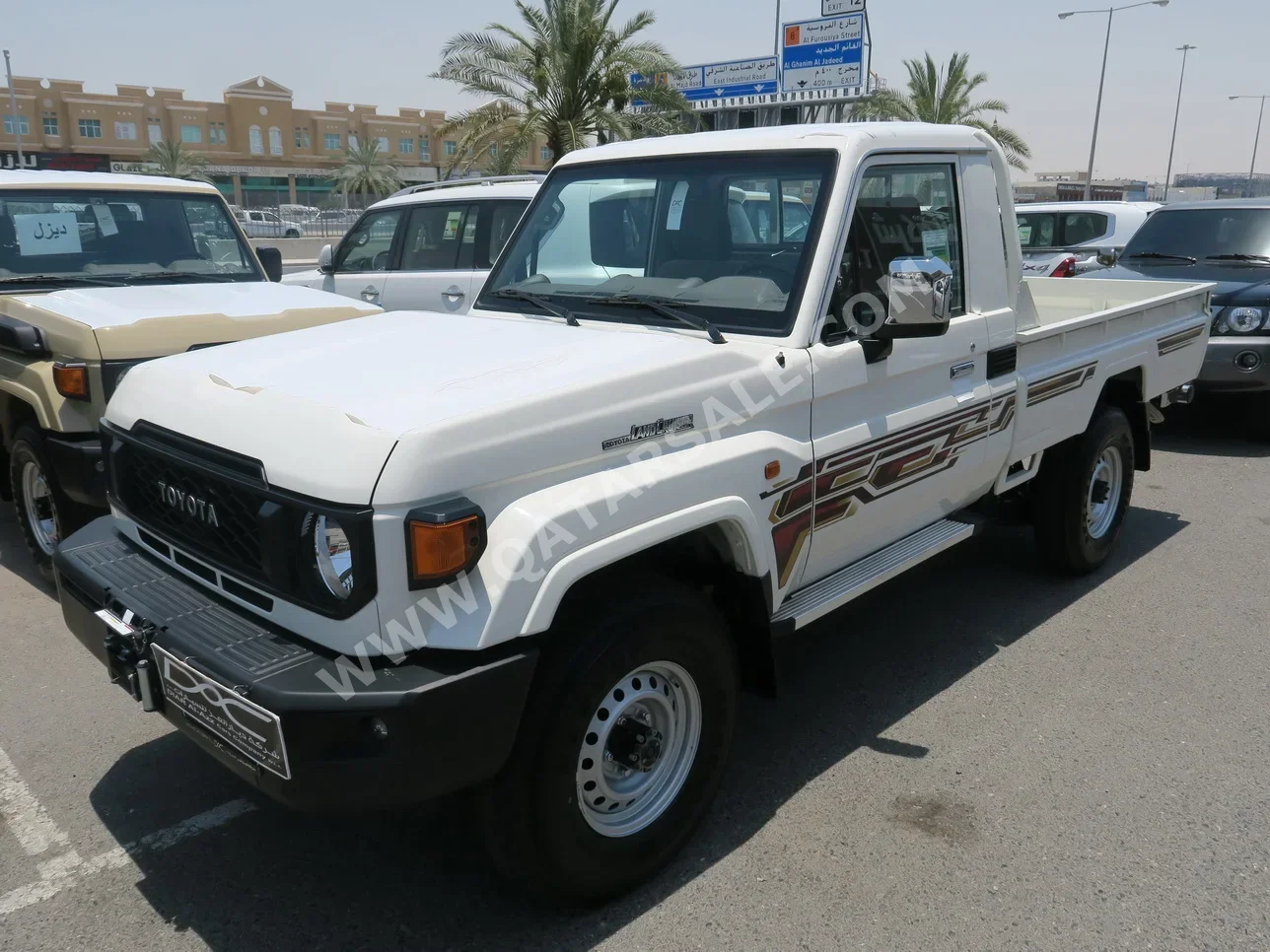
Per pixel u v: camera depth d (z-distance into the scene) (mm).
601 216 3910
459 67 21969
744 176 3574
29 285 5828
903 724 3975
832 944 2785
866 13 31594
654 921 2887
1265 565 5676
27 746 3875
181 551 2979
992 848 3197
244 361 3193
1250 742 3820
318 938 2848
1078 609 5070
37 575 5641
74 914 2959
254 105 70562
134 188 6461
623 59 21906
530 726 2623
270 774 2451
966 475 4164
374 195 73062
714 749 3113
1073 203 14727
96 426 4711
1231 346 7949
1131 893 2977
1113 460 5422
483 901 2996
